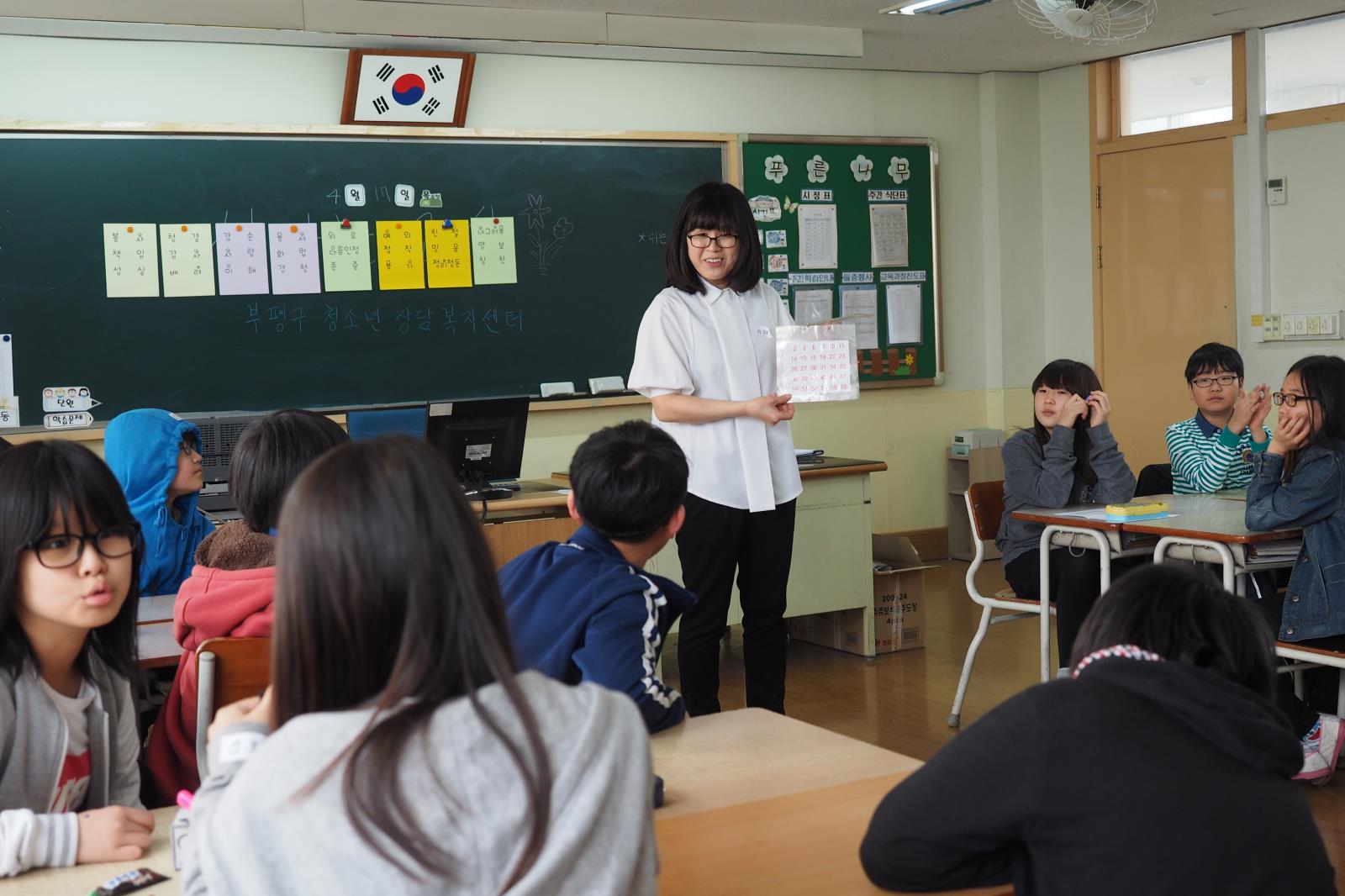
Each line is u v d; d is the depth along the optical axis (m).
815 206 6.13
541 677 0.84
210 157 4.80
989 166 6.68
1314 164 5.59
